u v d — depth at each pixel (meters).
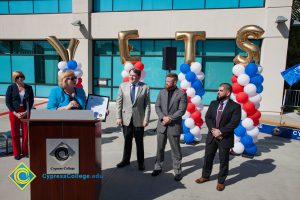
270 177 4.39
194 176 4.34
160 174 4.36
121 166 4.63
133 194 3.64
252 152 5.36
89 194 2.81
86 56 12.41
